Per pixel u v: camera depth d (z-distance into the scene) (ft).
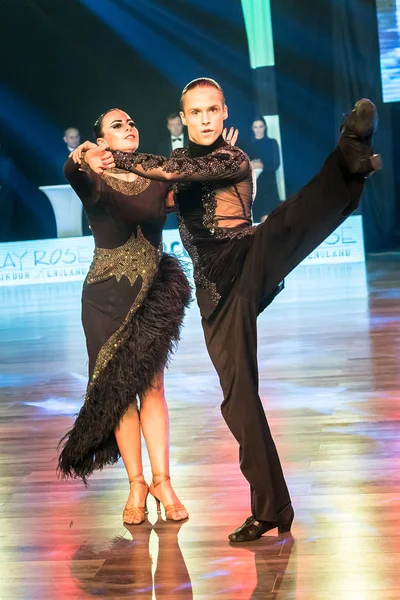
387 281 40.78
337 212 12.25
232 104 62.69
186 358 27.55
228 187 13.23
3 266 51.57
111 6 62.44
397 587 11.39
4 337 33.65
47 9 62.64
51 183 64.03
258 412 13.12
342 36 56.24
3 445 19.26
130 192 14.14
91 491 15.97
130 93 63.77
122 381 14.16
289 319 32.71
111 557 13.03
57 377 26.09
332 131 60.49
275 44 60.29
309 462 16.53
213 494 15.29
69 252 51.13
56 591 12.03
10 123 63.67
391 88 55.72
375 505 14.19
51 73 63.46
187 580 12.06
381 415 19.42
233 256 12.98
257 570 12.17
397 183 62.34
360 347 26.81
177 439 18.71
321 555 12.50
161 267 14.58
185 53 62.80
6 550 13.51
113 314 14.26
